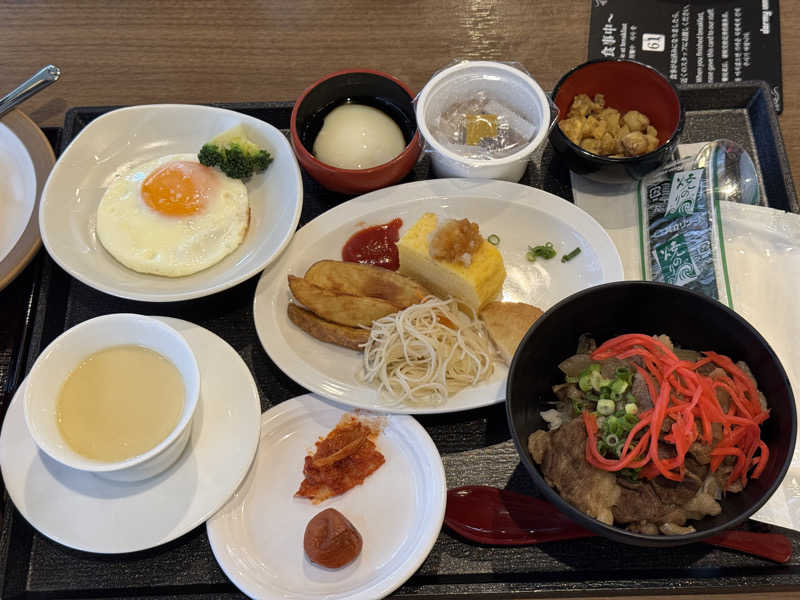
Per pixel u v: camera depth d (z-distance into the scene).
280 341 0.52
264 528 0.47
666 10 0.65
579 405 0.47
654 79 0.56
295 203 0.53
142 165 0.57
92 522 0.46
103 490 0.47
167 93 0.64
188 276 0.54
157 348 0.48
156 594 0.47
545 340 0.47
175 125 0.58
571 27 0.65
